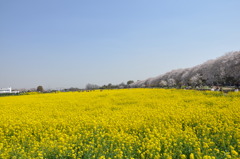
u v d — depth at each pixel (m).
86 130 10.21
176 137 8.30
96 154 7.25
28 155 7.37
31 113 15.04
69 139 8.67
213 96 21.08
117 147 7.55
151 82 89.19
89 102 20.98
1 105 21.00
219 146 7.81
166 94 24.17
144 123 10.52
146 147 7.47
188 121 10.70
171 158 6.46
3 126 11.31
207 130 8.96
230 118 10.75
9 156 7.30
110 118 12.18
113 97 24.25
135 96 24.12
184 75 70.56
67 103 20.72
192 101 18.11
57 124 11.38
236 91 22.41
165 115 11.91
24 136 9.37
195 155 6.85
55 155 7.45
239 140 7.80
